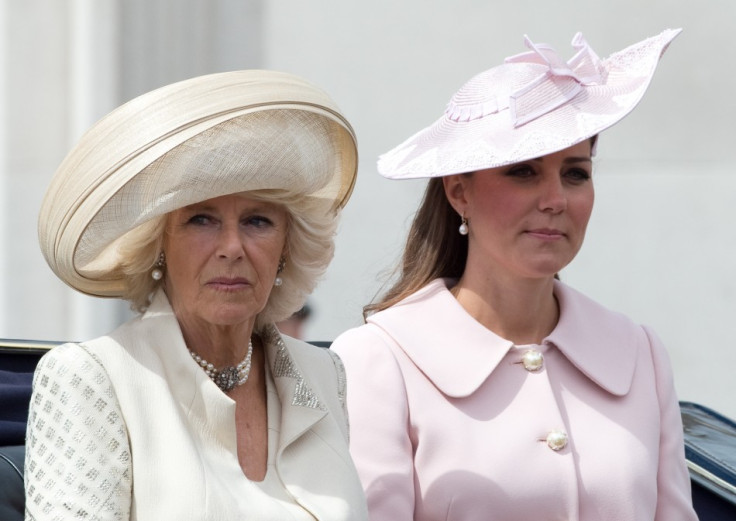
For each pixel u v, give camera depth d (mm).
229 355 12492
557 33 27250
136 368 11750
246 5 27547
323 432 12703
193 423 11828
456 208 15414
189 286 11922
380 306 16062
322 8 27797
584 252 27781
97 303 26625
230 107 11422
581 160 14688
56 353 11586
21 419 14039
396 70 27672
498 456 14305
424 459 14367
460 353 14875
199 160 11414
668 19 27125
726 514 16188
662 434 15320
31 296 26781
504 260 14797
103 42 26688
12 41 26797
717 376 27000
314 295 27469
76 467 11172
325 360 13547
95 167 11391
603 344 15469
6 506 12398
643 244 27453
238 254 11773
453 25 27516
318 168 12195
